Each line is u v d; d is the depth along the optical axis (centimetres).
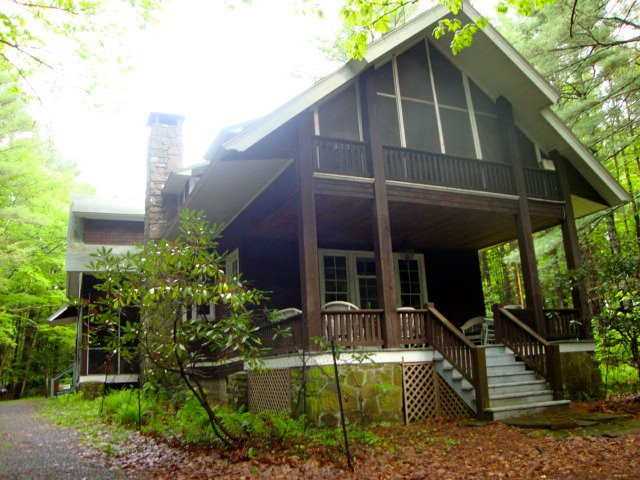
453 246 1370
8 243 1872
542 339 903
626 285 908
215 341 613
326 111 927
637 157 1451
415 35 987
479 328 1310
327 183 860
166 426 819
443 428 745
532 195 1073
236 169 889
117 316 642
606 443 588
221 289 593
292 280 1200
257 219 1048
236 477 504
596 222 1530
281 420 698
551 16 1345
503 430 703
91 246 1708
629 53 1265
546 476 485
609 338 961
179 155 1539
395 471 518
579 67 1352
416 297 1309
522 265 1029
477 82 1117
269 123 803
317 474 508
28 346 2975
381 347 884
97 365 1585
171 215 1480
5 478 528
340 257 1244
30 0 569
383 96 1005
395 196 916
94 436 804
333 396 767
